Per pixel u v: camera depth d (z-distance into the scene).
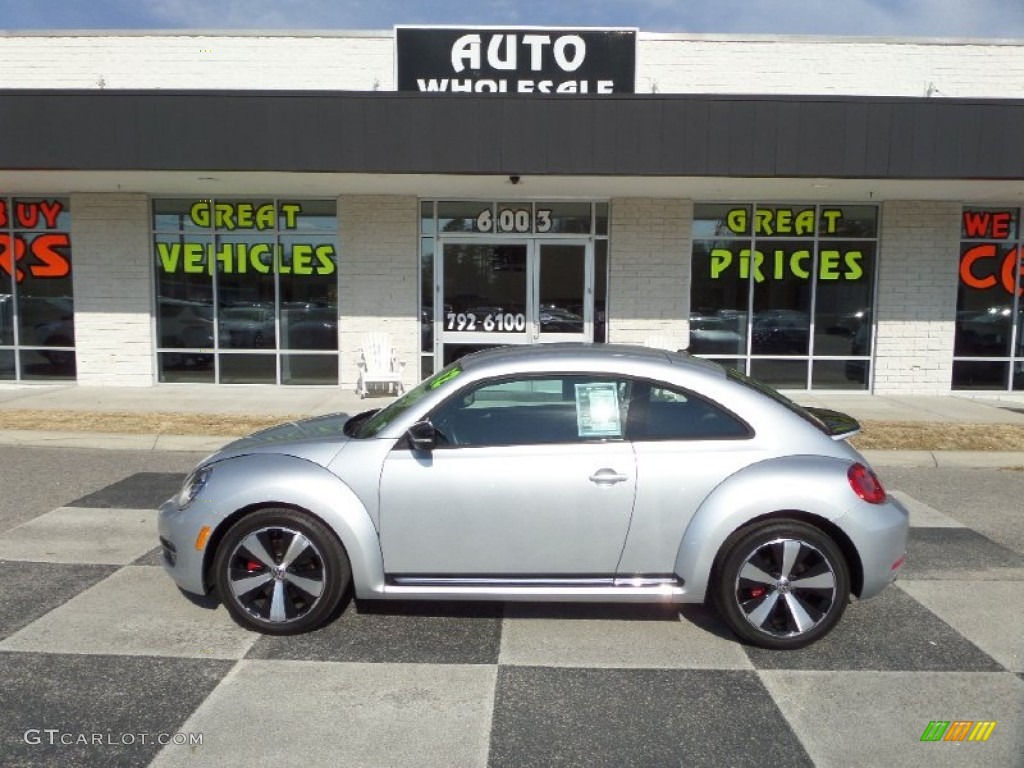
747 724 3.46
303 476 4.18
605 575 4.20
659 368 4.36
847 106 9.87
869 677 3.89
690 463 4.14
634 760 3.19
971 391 12.99
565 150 9.96
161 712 3.51
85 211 12.60
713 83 12.12
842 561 4.10
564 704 3.62
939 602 4.86
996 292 12.90
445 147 9.98
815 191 11.77
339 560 4.21
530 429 4.27
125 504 6.91
